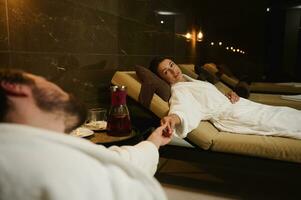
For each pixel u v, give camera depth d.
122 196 0.48
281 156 1.58
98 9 2.37
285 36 4.96
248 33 5.13
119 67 2.77
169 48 3.92
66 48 2.04
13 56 1.60
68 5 2.02
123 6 2.75
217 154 1.73
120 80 1.93
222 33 5.17
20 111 0.46
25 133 0.42
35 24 1.75
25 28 1.67
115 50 2.68
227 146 1.69
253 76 5.18
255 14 5.06
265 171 1.63
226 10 5.18
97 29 2.38
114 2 2.60
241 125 1.89
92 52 2.34
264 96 3.63
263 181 2.02
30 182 0.39
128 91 1.87
